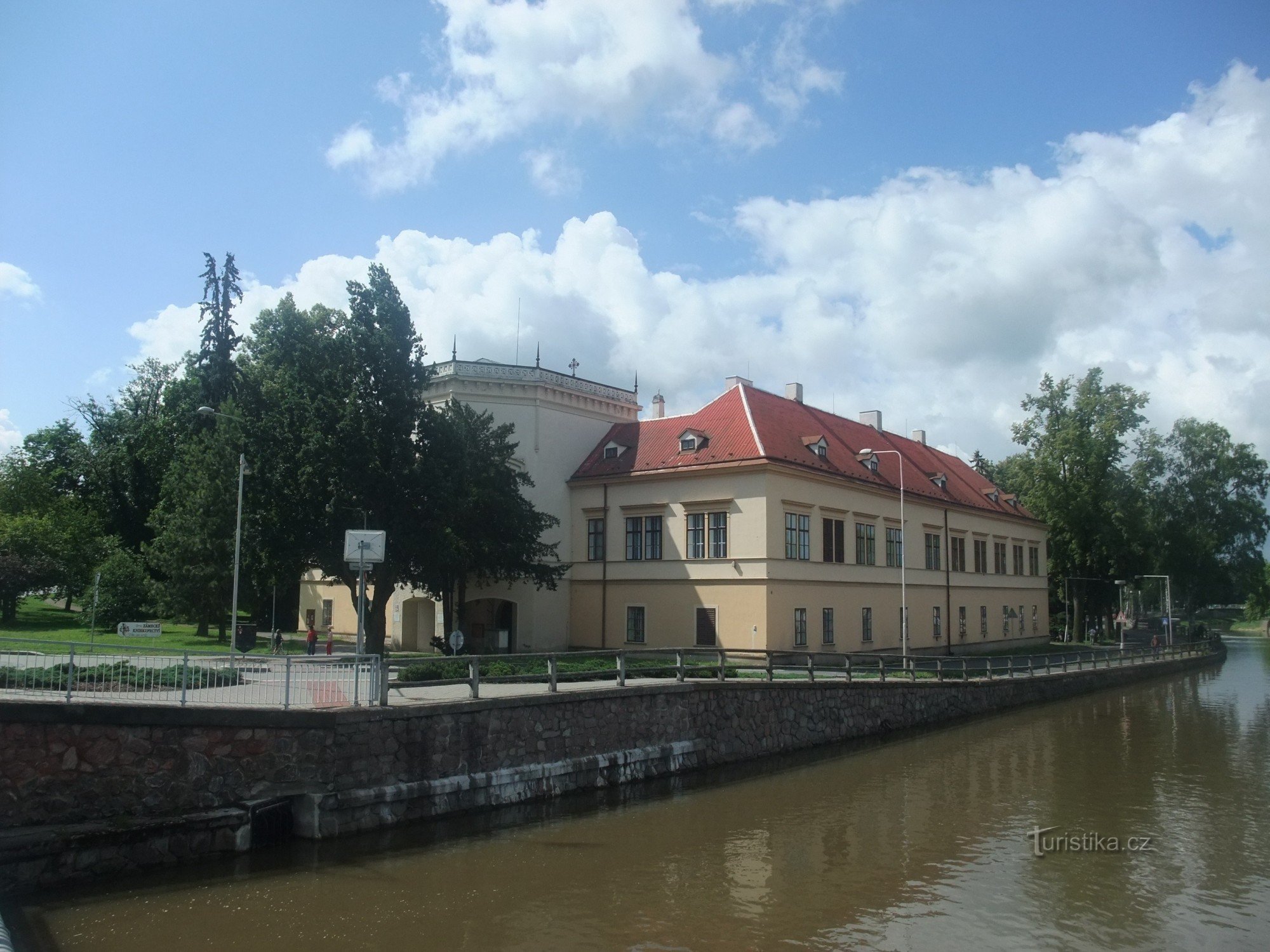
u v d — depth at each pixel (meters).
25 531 48.97
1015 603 63.69
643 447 44.56
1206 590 83.88
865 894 14.48
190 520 42.88
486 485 36.16
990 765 26.05
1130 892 14.75
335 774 16.11
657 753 22.88
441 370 43.84
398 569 33.59
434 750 17.70
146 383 65.19
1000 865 16.17
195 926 12.33
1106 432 66.06
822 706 29.25
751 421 41.41
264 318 50.44
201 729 14.75
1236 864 16.28
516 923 12.90
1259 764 26.25
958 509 55.25
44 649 20.02
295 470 32.44
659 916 13.34
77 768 13.53
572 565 44.78
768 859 16.42
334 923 12.64
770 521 38.31
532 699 19.78
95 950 11.41
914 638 49.41
